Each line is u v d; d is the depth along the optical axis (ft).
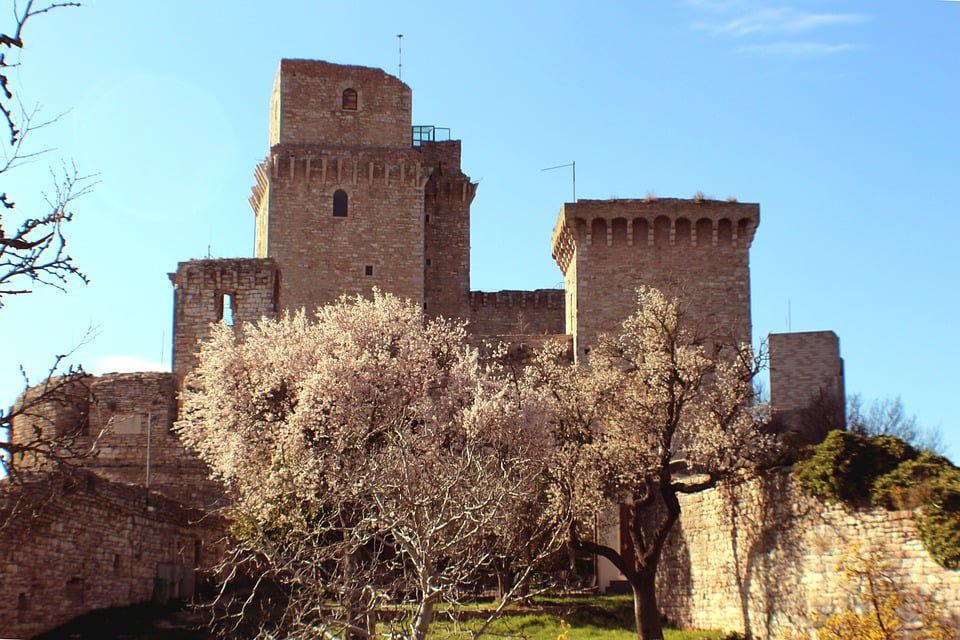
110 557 133.49
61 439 58.23
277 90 307.58
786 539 121.70
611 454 145.38
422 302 295.07
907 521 101.91
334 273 293.23
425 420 155.74
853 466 109.91
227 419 164.14
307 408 153.17
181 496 204.03
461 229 325.01
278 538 100.83
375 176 297.33
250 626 127.24
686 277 248.73
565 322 298.15
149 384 209.05
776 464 127.75
